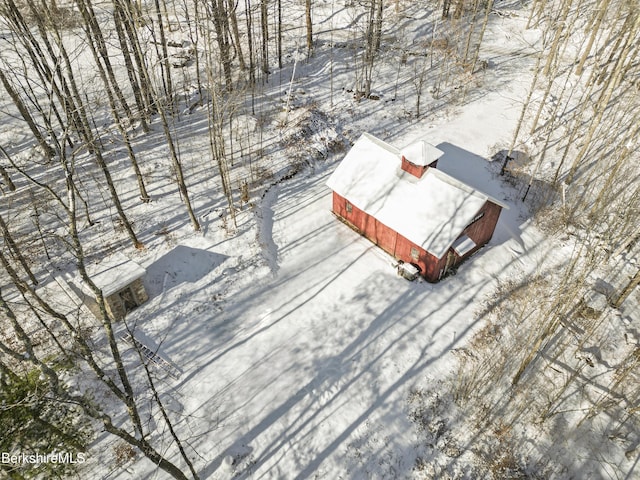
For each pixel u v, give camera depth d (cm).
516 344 2180
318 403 1942
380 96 3897
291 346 2147
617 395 2022
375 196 2572
